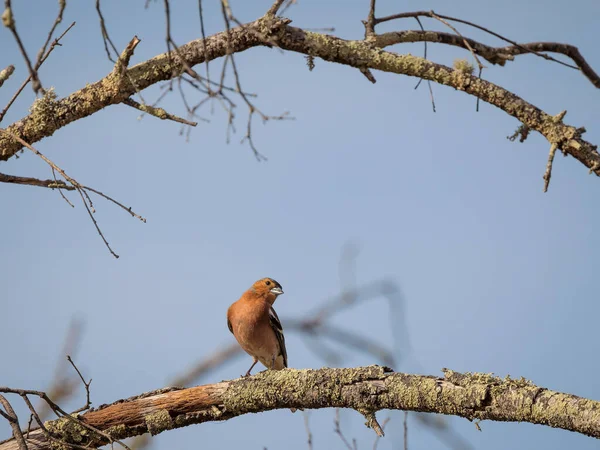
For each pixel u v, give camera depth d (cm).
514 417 871
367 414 949
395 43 1109
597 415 827
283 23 1038
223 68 710
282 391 983
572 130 1027
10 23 651
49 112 1041
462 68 1061
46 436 901
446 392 904
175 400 1013
